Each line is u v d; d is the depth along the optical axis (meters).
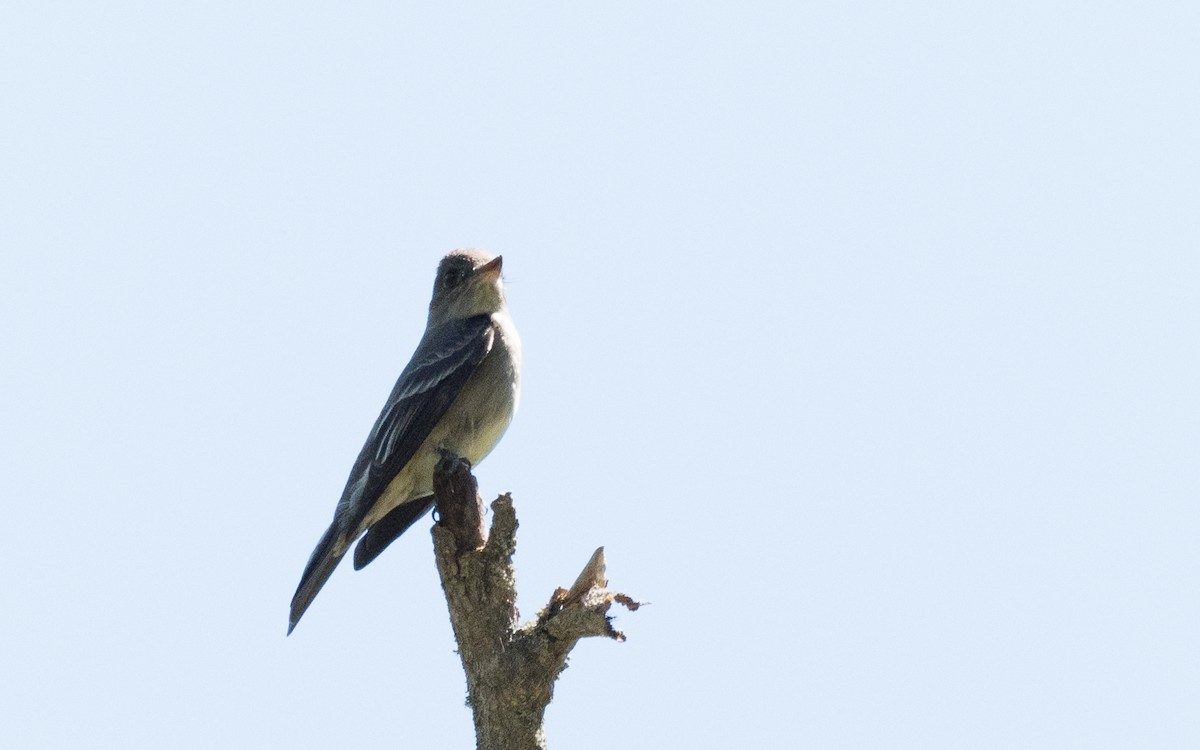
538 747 9.77
